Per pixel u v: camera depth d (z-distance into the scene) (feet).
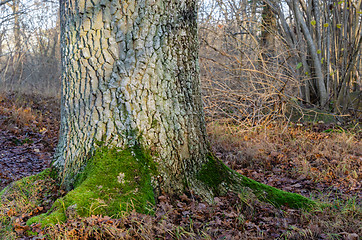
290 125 26.32
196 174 11.12
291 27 34.99
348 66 30.58
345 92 31.40
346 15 30.96
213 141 21.67
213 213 10.05
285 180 15.65
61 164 11.04
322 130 25.93
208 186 11.05
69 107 10.89
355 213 10.75
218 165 11.87
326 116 28.86
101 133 10.25
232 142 21.74
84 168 10.19
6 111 27.30
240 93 27.09
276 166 17.62
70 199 9.04
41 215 9.08
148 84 10.33
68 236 8.00
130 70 10.24
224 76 28.48
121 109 10.24
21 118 26.08
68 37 10.73
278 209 11.12
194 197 10.55
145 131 10.27
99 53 10.26
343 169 16.06
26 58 53.72
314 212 10.98
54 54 57.62
